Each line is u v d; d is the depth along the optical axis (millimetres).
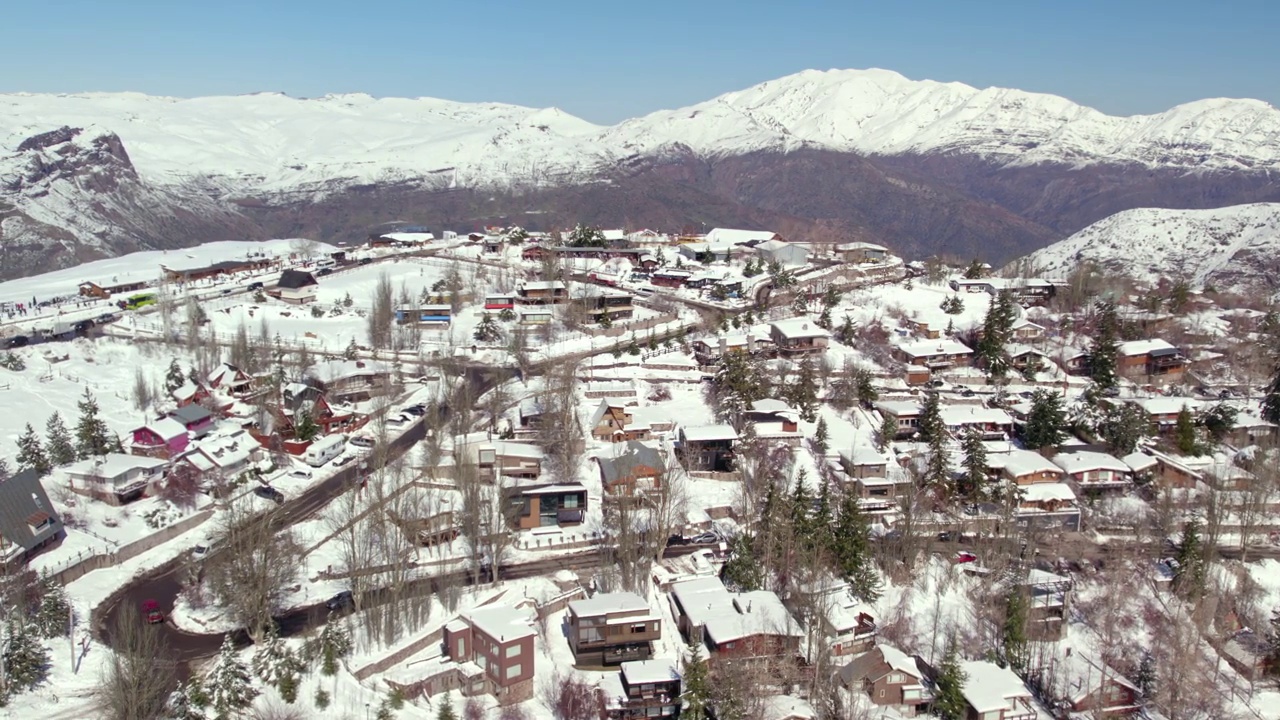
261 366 152875
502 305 195125
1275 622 98562
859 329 176375
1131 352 161375
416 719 75500
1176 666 91312
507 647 78500
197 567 96500
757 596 91938
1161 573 106625
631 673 79812
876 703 84250
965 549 108562
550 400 134375
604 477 115625
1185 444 133625
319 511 111250
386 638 83938
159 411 137000
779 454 125188
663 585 98375
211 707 72438
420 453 125312
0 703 72375
